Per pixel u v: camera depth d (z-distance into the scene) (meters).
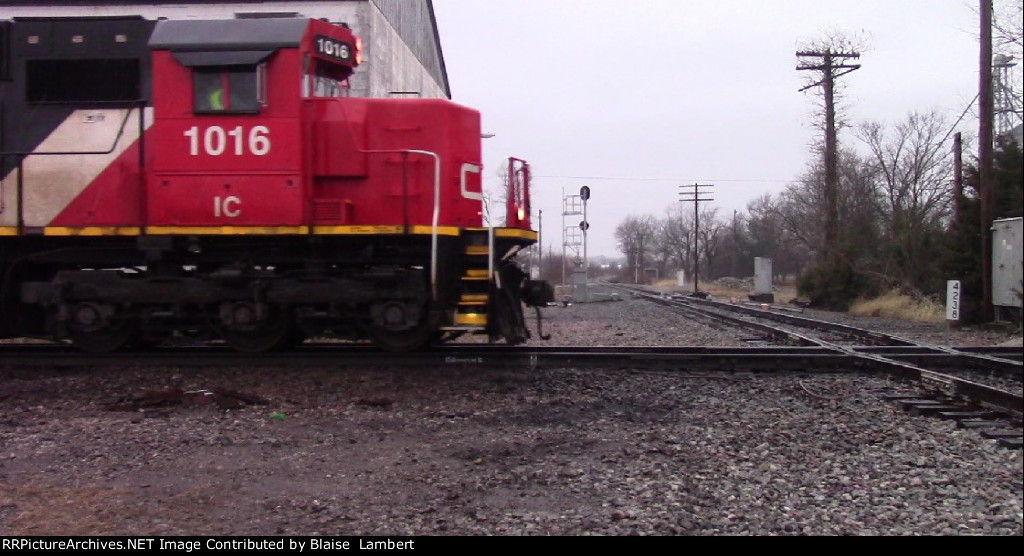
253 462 6.25
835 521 4.84
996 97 23.02
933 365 10.65
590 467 6.02
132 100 9.30
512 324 9.72
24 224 9.41
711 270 85.69
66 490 5.57
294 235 9.16
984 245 20.34
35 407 8.25
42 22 9.41
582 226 34.03
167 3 19.08
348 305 9.56
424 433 7.17
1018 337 16.98
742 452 6.38
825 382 9.46
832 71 37.69
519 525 4.82
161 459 6.31
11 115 9.42
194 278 9.54
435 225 9.13
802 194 57.72
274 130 8.99
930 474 5.73
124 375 9.57
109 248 9.70
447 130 9.63
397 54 23.88
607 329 19.52
